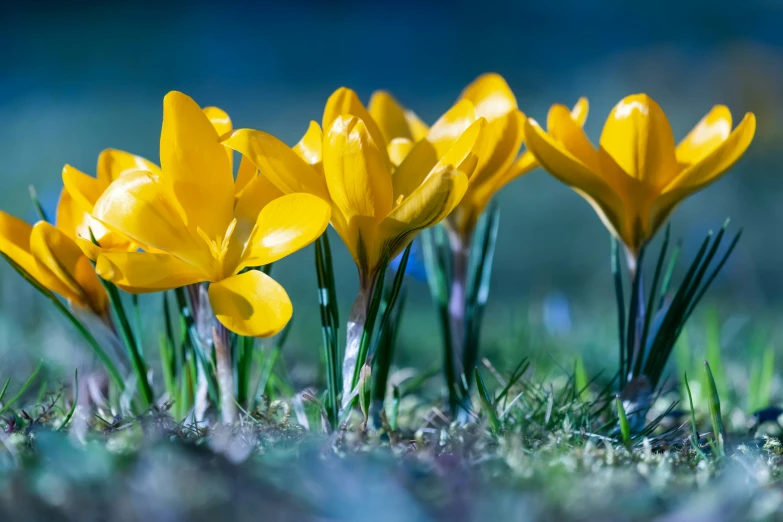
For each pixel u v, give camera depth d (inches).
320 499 28.0
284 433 30.0
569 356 37.8
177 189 29.8
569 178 31.0
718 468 29.7
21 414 31.2
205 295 30.8
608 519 28.0
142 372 31.2
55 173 94.7
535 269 74.7
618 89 139.5
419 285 64.2
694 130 31.6
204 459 28.7
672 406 31.4
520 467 28.9
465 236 32.0
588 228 89.4
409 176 30.5
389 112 32.4
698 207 90.0
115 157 31.0
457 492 28.2
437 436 30.8
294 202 29.5
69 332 37.4
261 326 29.2
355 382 30.2
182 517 27.7
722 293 60.8
